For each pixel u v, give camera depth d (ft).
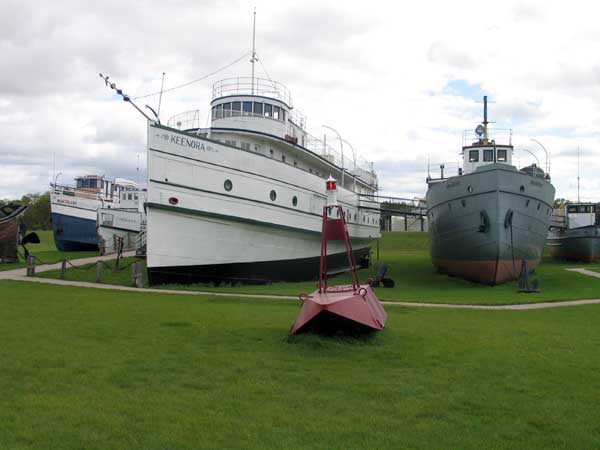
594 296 72.33
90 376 25.76
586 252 140.56
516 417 21.57
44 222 379.14
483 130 109.60
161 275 72.02
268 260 82.74
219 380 25.85
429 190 99.66
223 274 77.15
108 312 46.52
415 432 19.76
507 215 80.23
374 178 143.64
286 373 27.20
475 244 83.76
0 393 22.91
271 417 20.86
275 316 46.37
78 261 112.98
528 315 53.78
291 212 84.48
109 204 179.11
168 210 70.38
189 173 71.31
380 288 84.69
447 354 32.30
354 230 113.80
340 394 24.00
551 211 93.40
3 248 111.14
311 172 99.50
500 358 31.58
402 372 28.09
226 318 44.39
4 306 48.57
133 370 27.04
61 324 39.45
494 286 86.22
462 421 20.97
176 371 27.25
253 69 94.32
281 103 92.94
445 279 99.71
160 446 17.85
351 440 18.81
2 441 17.79
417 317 49.42
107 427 19.30
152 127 68.90
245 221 76.79
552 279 95.96
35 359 28.50
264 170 79.30
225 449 17.80
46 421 19.70
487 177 80.28
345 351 32.09
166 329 38.52
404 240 213.25
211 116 96.07
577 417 21.62
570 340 38.24
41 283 74.23
